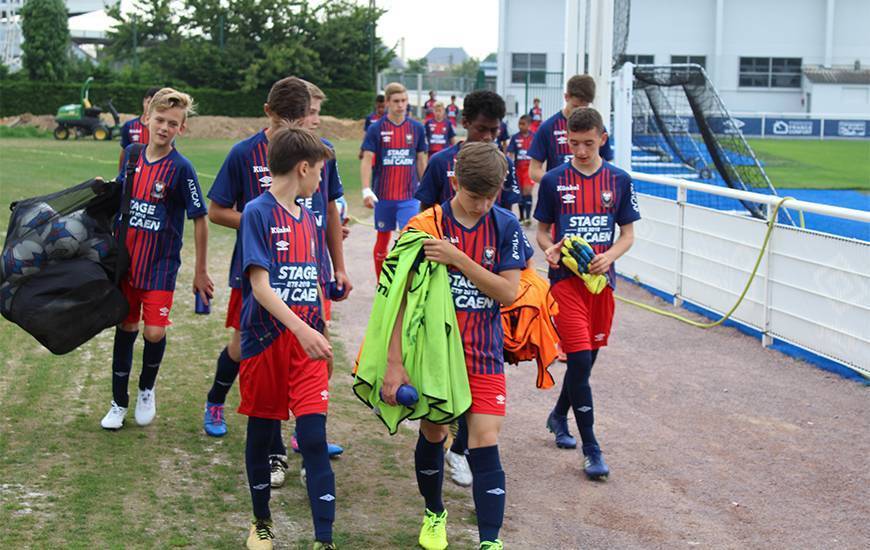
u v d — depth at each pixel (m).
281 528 4.52
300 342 3.94
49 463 5.10
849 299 7.35
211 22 47.59
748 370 7.66
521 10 41.47
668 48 44.78
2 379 6.68
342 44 48.00
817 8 44.72
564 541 4.61
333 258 5.42
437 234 4.13
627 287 11.06
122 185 5.48
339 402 6.66
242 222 4.18
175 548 4.17
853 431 6.22
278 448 5.11
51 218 5.16
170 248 5.60
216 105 46.16
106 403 6.25
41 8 44.12
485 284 4.07
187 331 8.42
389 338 4.01
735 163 15.66
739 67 45.00
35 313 5.02
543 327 4.52
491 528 4.01
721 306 9.24
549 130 7.07
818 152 32.31
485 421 4.08
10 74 44.56
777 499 5.17
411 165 10.55
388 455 5.65
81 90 44.12
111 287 5.21
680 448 5.93
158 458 5.29
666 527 4.80
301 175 4.24
